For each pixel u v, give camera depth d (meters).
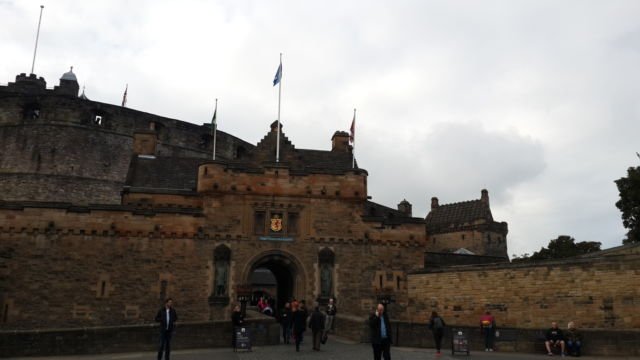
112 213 34.53
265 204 36.56
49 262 33.31
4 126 57.53
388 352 17.02
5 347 20.31
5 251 33.00
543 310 32.00
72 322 32.84
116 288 33.72
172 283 34.38
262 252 35.84
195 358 20.41
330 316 27.17
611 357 24.02
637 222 54.44
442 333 23.78
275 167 37.12
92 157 57.81
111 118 59.69
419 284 36.97
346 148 51.44
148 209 34.97
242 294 32.59
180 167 43.62
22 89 68.94
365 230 37.41
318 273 36.22
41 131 56.94
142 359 20.14
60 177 56.00
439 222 87.81
